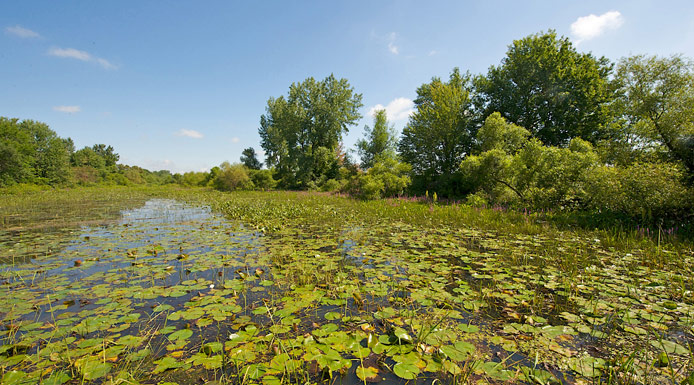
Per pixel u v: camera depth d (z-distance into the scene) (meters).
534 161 10.75
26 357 2.29
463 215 9.71
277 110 34.91
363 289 3.69
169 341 2.58
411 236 7.01
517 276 4.24
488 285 3.89
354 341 2.49
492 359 2.32
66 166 39.41
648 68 9.41
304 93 33.34
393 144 34.03
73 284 3.92
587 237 6.62
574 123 18.53
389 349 2.40
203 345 2.41
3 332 2.67
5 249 5.83
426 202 14.45
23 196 22.67
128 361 2.26
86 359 2.23
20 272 4.40
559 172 9.80
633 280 3.97
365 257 5.20
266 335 2.62
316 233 7.50
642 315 3.00
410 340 2.51
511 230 7.48
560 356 2.35
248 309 3.21
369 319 2.93
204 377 2.10
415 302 3.38
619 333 2.71
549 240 6.42
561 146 18.56
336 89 32.84
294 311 3.08
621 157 10.30
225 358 2.30
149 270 4.49
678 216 6.88
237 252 5.58
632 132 10.12
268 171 31.80
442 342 2.51
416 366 2.17
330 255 5.35
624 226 7.19
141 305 3.26
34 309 3.14
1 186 27.98
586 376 2.11
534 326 2.81
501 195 12.14
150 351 2.42
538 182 10.66
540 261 4.96
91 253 5.52
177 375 2.12
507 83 20.22
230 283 3.90
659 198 6.93
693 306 3.17
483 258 5.13
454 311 3.11
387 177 17.27
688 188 6.84
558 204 9.84
